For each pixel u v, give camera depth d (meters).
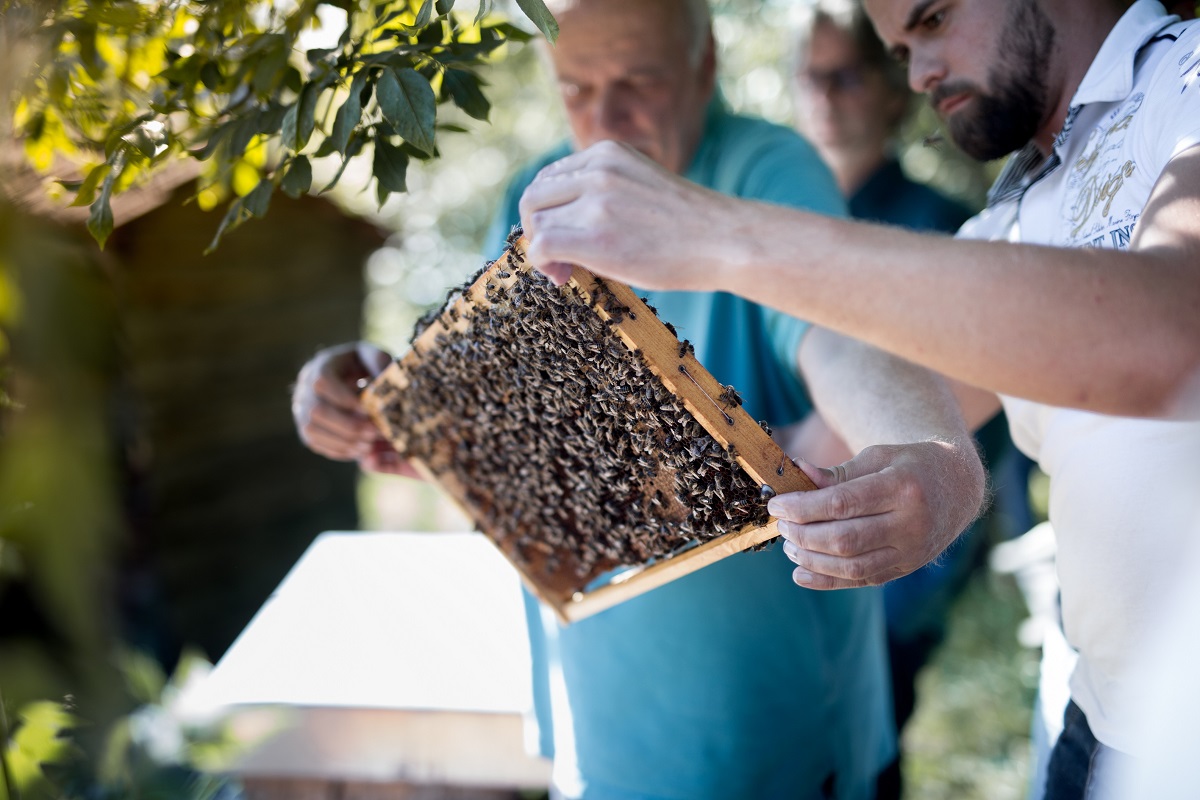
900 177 3.43
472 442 1.81
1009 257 1.00
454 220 12.59
